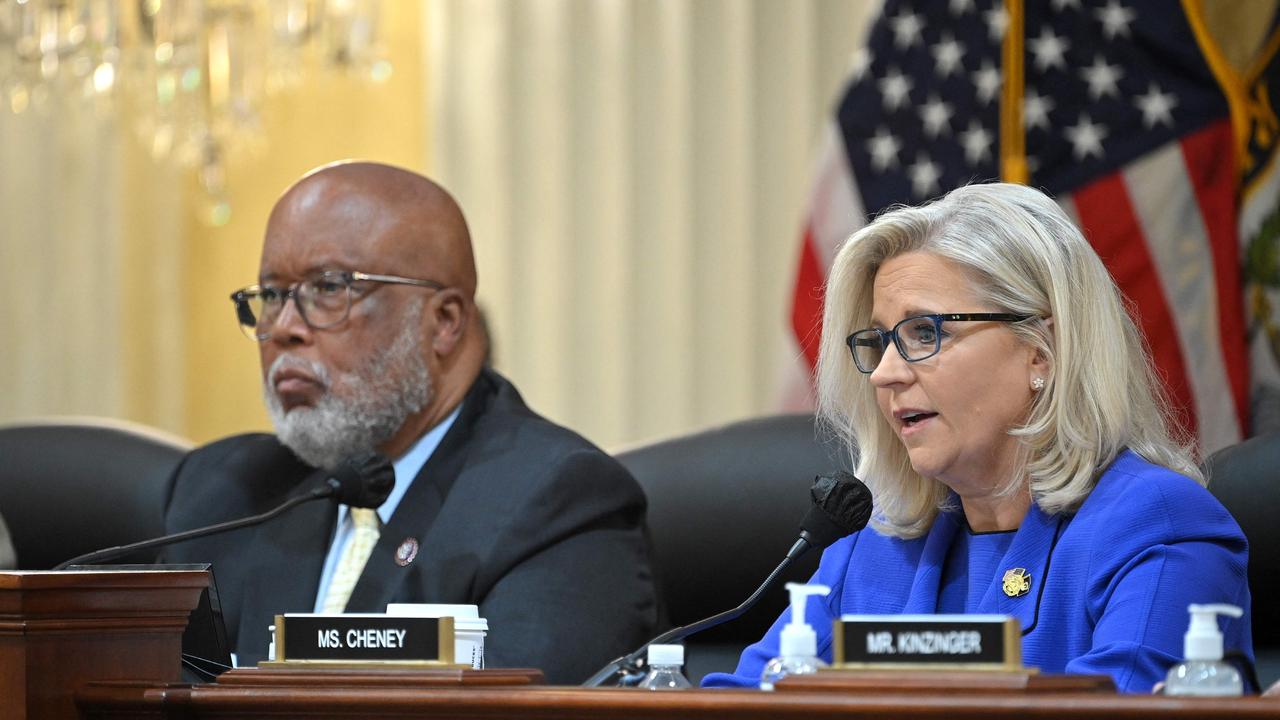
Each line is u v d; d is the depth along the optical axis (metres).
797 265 14.69
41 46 16.28
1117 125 13.89
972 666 4.70
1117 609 6.49
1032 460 7.04
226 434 19.22
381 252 9.39
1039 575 6.90
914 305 7.10
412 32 18.80
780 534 9.88
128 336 18.88
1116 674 6.18
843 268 7.50
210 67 17.19
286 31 16.97
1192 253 13.55
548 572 8.55
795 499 9.88
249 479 9.86
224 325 19.25
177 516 9.85
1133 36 13.97
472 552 8.63
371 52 17.38
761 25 17.02
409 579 8.70
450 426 9.41
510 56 17.72
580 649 8.31
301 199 9.50
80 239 18.55
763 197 17.00
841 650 4.89
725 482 10.07
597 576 8.61
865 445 7.68
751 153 16.91
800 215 16.84
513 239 17.58
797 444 10.04
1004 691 4.55
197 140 17.34
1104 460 7.04
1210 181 13.63
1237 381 13.29
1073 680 4.64
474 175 17.78
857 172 14.57
